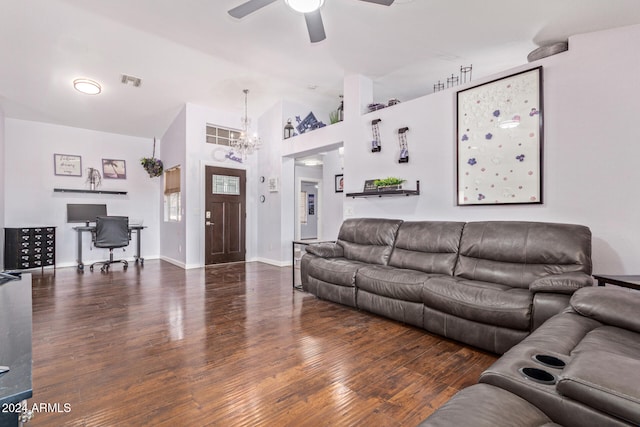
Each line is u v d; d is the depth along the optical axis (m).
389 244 3.54
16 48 3.68
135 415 1.57
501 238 2.71
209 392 1.78
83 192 5.89
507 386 1.04
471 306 2.29
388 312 2.91
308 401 1.70
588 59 2.56
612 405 0.84
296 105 5.93
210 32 3.40
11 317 1.18
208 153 5.86
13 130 5.25
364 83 4.32
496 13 2.63
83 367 2.05
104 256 6.15
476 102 3.19
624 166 2.41
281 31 3.31
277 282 4.55
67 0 3.00
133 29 3.43
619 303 1.54
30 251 5.02
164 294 3.87
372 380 1.91
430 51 3.40
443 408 0.94
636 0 2.20
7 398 0.67
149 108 5.47
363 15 2.85
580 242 2.36
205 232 5.83
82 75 4.33
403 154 3.78
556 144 2.71
